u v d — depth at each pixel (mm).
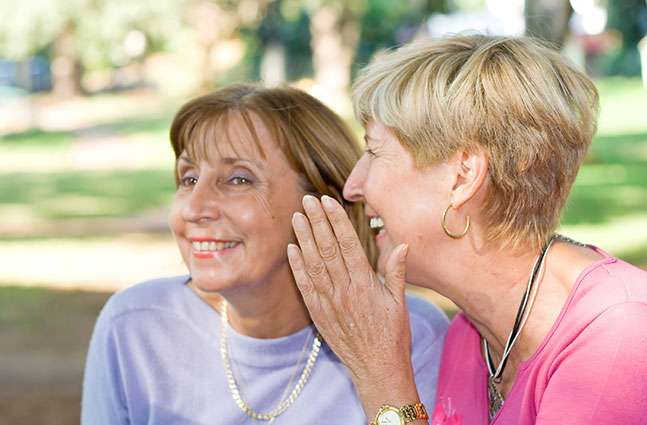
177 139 1984
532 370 1636
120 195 14789
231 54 37750
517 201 1663
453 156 1662
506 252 1705
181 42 32156
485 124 1621
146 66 40531
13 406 4902
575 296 1617
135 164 20047
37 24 29234
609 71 34969
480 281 1735
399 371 1715
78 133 27188
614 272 1610
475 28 1809
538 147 1621
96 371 2021
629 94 26594
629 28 33469
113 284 8219
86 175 18141
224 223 1883
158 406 1963
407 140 1676
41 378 5414
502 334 1767
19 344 6211
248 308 1958
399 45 1889
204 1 30969
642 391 1463
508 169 1639
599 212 9945
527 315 1703
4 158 22219
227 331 1991
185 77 36656
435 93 1642
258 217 1885
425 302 2162
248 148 1910
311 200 1667
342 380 1965
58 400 5020
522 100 1605
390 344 1712
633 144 16797
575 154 1679
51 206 13680
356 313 1708
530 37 1739
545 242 1713
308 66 38750
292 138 1947
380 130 1735
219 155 1911
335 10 28359
